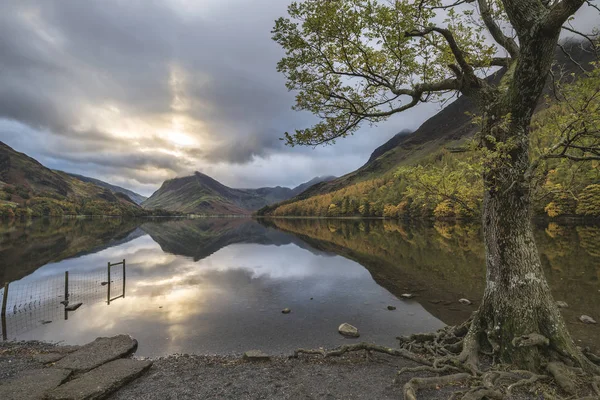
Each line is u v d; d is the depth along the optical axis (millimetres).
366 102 9891
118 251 43500
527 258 7652
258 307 16609
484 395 6090
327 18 8250
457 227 76000
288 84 9789
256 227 120812
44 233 74125
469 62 9320
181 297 18812
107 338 11250
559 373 6559
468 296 18312
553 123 6934
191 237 71938
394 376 7910
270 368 8898
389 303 17109
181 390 7391
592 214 67875
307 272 26719
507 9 6750
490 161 6477
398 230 73188
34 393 6953
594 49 7027
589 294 16891
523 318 7410
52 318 15047
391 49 8812
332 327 13500
